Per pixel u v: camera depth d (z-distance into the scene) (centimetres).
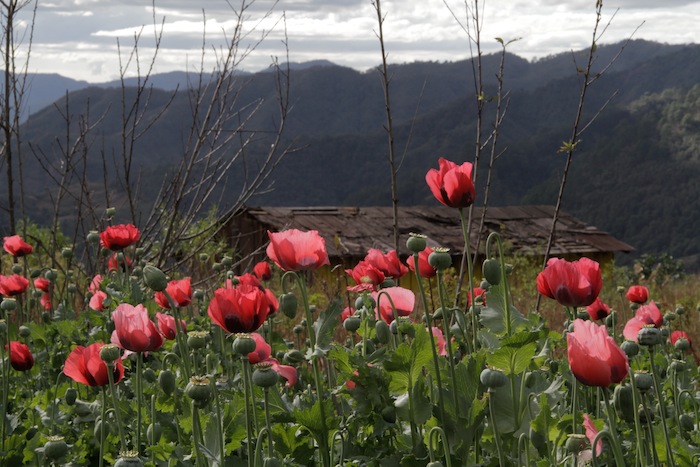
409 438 285
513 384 277
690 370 462
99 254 766
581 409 343
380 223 3309
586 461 247
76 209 826
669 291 1647
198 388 240
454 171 293
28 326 504
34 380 466
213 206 1109
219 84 852
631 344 289
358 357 285
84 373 278
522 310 1082
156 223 825
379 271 362
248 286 298
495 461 269
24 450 331
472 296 307
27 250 592
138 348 281
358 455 285
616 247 3550
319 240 284
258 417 291
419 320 645
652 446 253
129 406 354
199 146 830
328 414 285
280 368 322
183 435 310
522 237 3469
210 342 428
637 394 246
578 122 620
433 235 3269
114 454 335
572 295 275
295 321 756
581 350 206
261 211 3070
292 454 287
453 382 272
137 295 486
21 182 771
